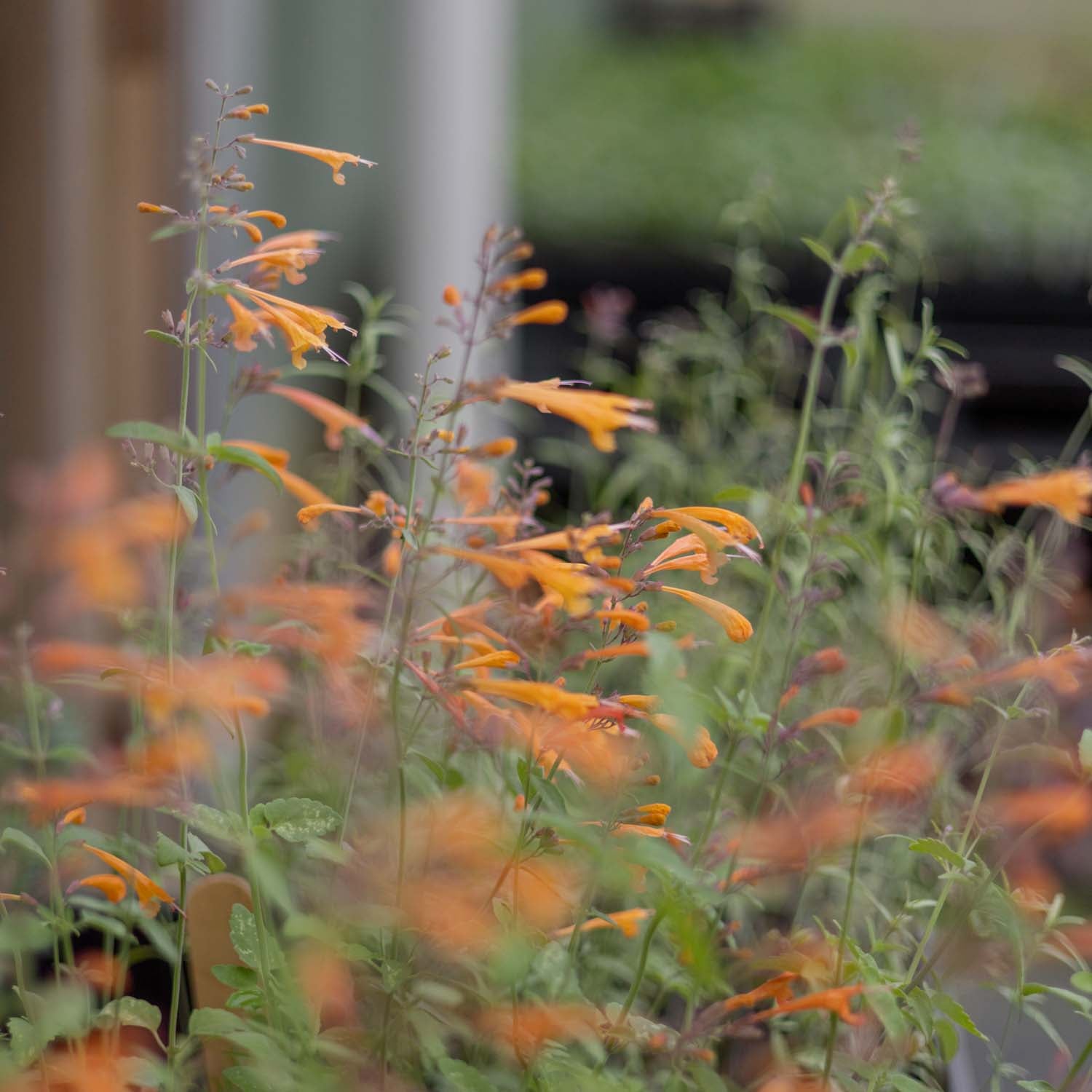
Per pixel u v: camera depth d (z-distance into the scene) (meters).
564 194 4.82
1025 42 6.48
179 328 1.24
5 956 1.35
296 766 1.37
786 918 1.47
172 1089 1.26
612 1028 1.26
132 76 1.79
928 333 1.46
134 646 1.36
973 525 1.77
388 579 1.35
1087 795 1.30
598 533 1.23
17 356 1.80
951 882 1.32
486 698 1.29
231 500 1.65
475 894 1.26
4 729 1.37
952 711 1.44
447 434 1.26
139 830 1.38
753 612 1.64
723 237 4.52
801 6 6.95
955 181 4.69
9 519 1.56
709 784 1.49
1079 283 4.15
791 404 2.28
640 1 6.83
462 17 2.06
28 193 1.77
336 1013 1.29
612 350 3.62
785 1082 1.30
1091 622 1.62
